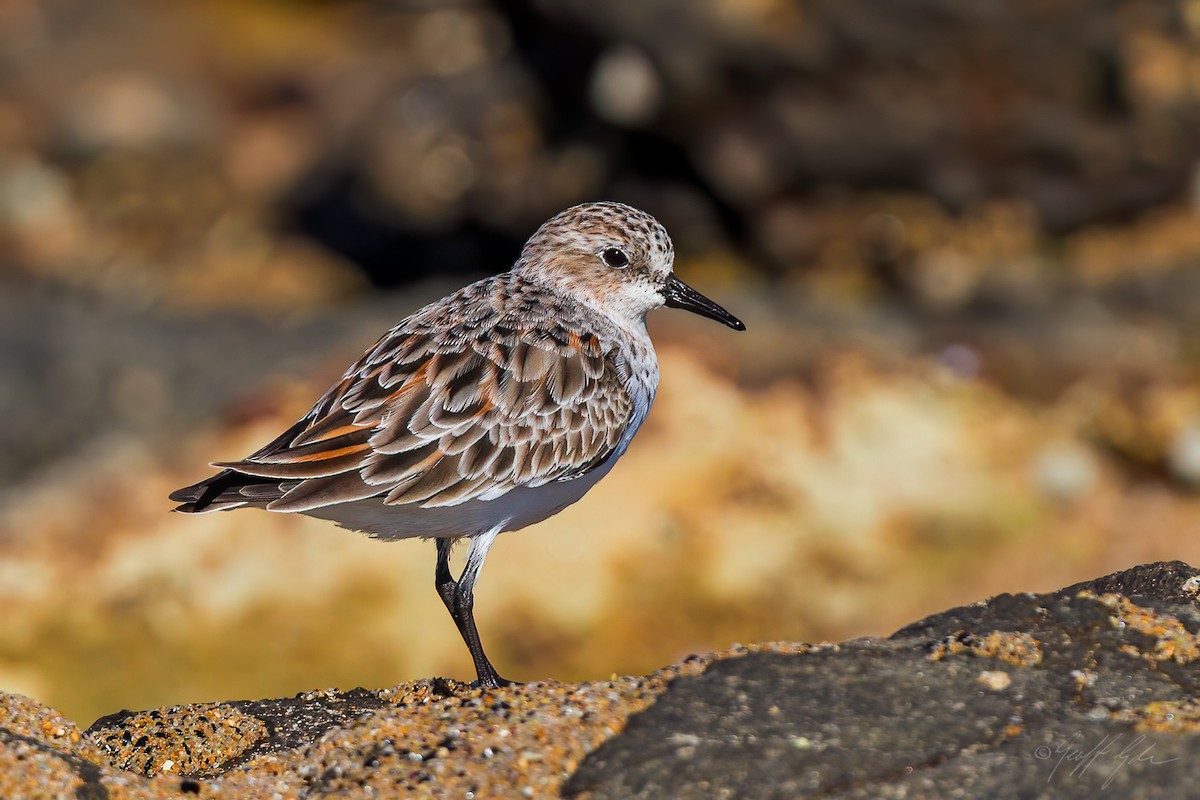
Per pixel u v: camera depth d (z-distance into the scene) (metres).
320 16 29.09
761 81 19.48
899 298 19.48
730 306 18.80
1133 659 6.54
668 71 19.56
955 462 16.47
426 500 7.93
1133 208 19.70
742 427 16.38
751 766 5.90
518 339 8.38
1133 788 5.62
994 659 6.57
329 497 7.70
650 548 15.34
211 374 19.39
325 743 6.46
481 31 26.48
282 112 26.61
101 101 27.02
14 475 17.64
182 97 27.12
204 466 16.34
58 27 29.08
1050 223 19.66
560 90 21.22
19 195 25.23
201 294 22.83
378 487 7.81
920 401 17.06
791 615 15.17
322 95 26.31
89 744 6.58
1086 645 6.67
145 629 14.87
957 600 15.26
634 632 14.98
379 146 23.86
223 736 7.26
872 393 17.00
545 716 6.42
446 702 6.70
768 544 15.49
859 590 15.39
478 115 23.16
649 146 20.28
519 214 21.58
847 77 19.39
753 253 20.19
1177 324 18.42
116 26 29.06
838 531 15.72
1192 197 19.70
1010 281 19.20
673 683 6.53
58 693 14.45
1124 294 18.98
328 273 23.05
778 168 19.66
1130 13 19.77
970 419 16.95
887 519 15.87
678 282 9.35
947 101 19.38
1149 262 19.41
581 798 5.83
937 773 5.80
